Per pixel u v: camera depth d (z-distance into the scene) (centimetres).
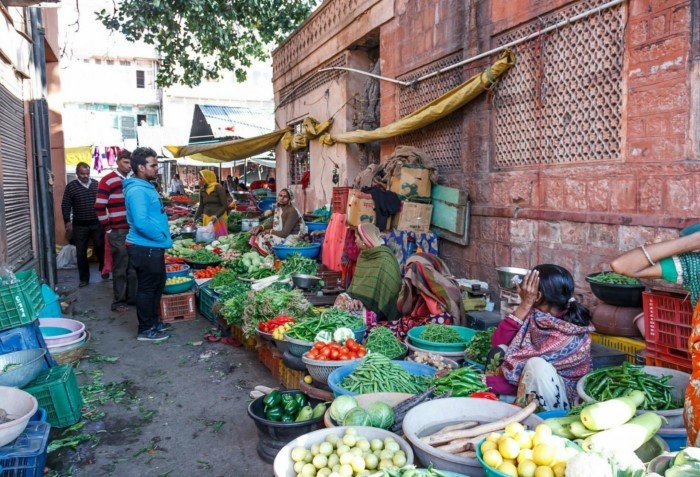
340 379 360
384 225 664
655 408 267
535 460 202
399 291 540
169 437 409
